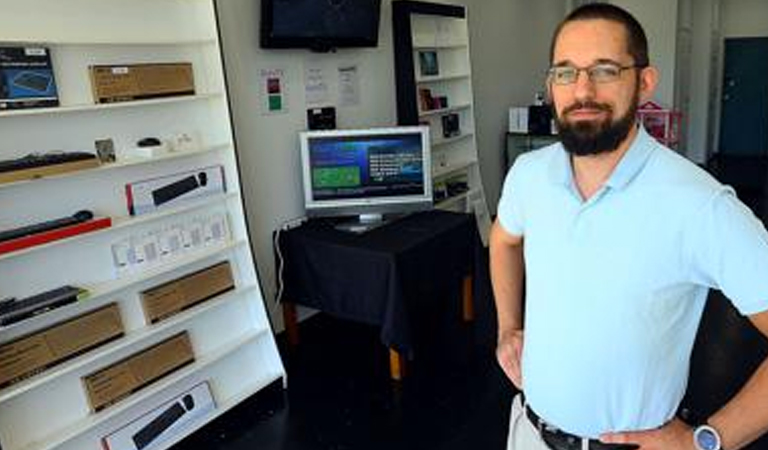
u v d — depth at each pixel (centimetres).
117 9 242
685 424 119
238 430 267
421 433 260
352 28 353
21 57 208
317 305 320
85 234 223
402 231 323
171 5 261
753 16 884
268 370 301
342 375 312
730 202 103
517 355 150
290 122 346
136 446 242
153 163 260
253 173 327
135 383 244
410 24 405
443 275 326
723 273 103
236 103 314
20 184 214
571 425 126
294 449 253
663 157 112
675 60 700
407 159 347
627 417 119
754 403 105
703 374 296
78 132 234
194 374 270
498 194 570
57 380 225
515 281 158
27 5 212
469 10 496
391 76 416
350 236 315
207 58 275
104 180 244
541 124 534
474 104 516
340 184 342
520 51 581
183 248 267
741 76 908
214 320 282
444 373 309
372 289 293
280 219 346
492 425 263
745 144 927
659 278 109
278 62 335
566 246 120
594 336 117
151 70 248
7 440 212
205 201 274
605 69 110
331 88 371
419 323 362
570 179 121
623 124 111
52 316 222
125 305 248
